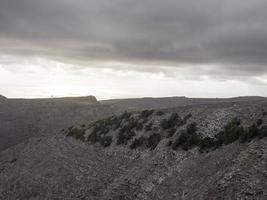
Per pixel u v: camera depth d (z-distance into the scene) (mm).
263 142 30828
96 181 48219
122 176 45219
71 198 48094
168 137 46625
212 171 31969
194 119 47375
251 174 27016
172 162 40188
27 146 89562
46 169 63188
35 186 59156
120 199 40062
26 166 71625
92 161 55500
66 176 55562
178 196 32156
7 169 77375
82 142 66875
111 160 51844
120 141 55406
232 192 26234
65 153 65938
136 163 46219
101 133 64438
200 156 37656
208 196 27609
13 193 61781
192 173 34656
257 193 24672
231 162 30922
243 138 34344
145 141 50125
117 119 65625
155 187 37500
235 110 44656
